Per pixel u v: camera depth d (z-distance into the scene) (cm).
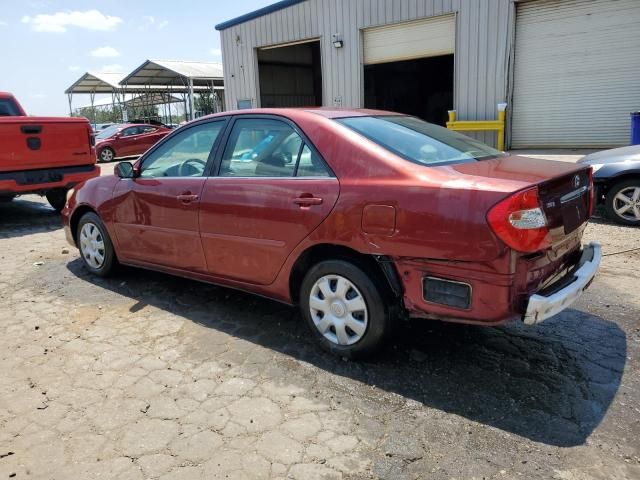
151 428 269
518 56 1259
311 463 240
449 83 2242
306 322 348
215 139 398
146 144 2178
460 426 264
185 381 315
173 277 510
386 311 311
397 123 373
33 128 746
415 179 288
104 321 409
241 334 379
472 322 278
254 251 361
